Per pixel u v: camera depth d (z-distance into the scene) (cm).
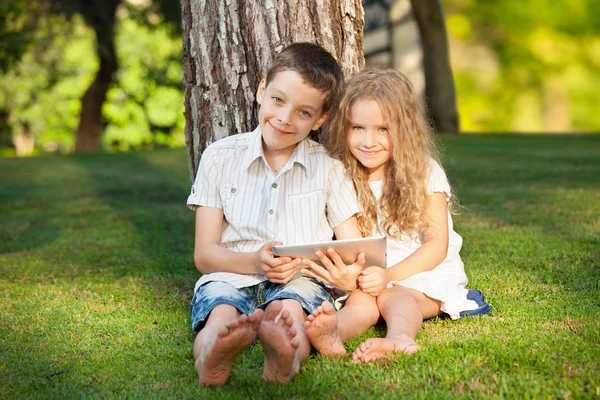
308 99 251
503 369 207
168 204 610
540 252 362
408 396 192
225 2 296
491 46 2183
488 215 483
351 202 272
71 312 287
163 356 235
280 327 196
